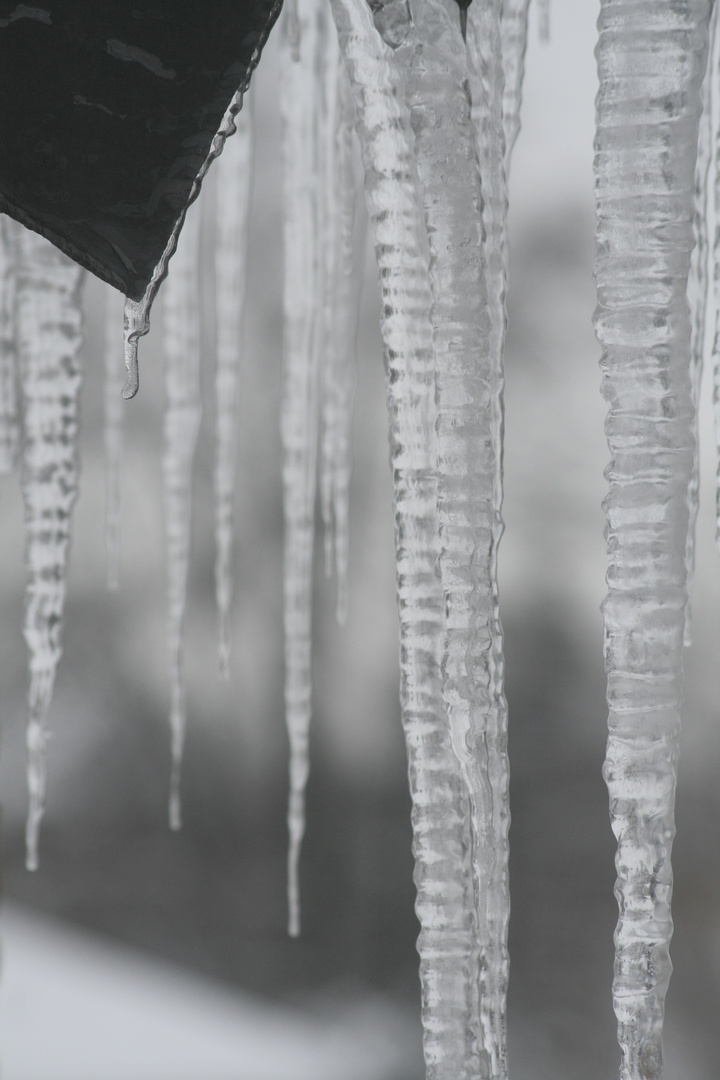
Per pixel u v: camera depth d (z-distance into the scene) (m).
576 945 9.46
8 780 9.98
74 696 10.71
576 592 9.84
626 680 2.54
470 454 2.52
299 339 3.27
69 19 2.44
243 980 9.52
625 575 2.53
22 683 9.87
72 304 2.85
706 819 8.81
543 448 9.59
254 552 9.98
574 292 9.38
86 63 2.44
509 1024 9.05
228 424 3.51
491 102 2.57
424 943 2.57
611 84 2.52
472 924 2.56
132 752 10.84
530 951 9.56
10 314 2.94
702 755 8.86
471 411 2.52
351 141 2.90
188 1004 8.65
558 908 9.72
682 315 2.52
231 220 3.31
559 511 9.67
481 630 2.53
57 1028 7.79
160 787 10.80
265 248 8.89
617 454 2.53
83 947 9.32
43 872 10.38
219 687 10.45
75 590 10.17
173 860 10.58
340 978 9.86
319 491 9.33
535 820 9.97
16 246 2.84
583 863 9.79
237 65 2.44
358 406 8.78
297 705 3.50
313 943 10.02
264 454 9.67
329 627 9.80
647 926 2.53
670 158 2.52
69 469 2.87
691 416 2.53
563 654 9.97
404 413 2.57
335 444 3.52
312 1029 8.80
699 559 6.30
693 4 2.51
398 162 2.55
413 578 2.58
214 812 10.69
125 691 10.71
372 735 10.27
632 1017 2.53
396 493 2.58
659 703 2.53
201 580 10.02
